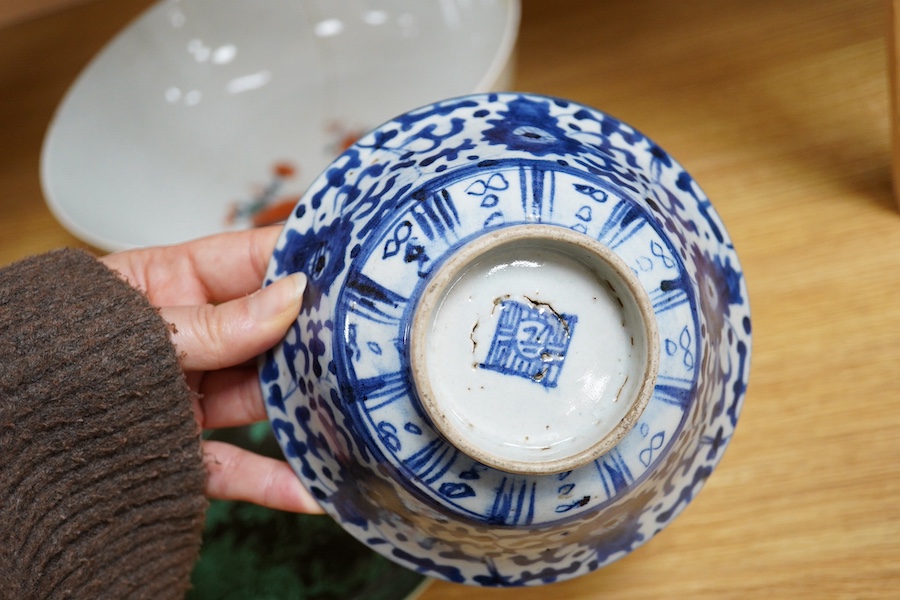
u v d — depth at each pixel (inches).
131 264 19.0
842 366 18.3
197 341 16.0
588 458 14.0
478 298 14.3
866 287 18.7
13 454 15.2
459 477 14.7
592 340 14.3
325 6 25.9
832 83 20.7
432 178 14.9
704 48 22.0
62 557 15.6
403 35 25.7
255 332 15.9
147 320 15.6
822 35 21.3
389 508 15.7
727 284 16.4
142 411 15.7
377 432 14.7
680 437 15.2
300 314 15.8
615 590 17.5
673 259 14.9
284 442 16.2
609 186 14.9
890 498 17.2
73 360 15.3
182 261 18.9
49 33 27.2
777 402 18.3
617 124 16.5
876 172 19.6
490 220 14.4
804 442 17.9
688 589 17.4
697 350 15.1
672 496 15.9
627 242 14.7
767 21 21.9
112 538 16.0
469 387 14.3
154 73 25.3
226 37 26.1
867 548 17.0
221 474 17.7
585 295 14.3
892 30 17.3
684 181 16.5
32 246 22.7
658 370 14.2
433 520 15.3
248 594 18.4
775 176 20.1
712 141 20.8
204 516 16.9
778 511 17.5
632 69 22.2
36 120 25.0
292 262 16.2
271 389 16.3
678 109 21.4
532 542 15.4
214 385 18.4
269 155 25.1
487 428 14.3
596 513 15.1
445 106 16.3
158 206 24.1
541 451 14.2
